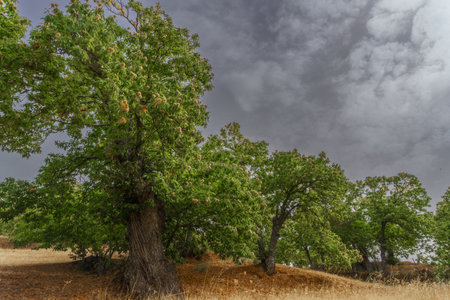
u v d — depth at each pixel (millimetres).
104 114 9406
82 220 13109
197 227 12211
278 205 17047
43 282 10688
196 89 11352
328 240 16500
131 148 10188
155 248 10180
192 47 13422
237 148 19453
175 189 9570
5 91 6750
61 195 11359
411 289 7477
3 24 6707
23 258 20922
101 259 14594
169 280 9711
